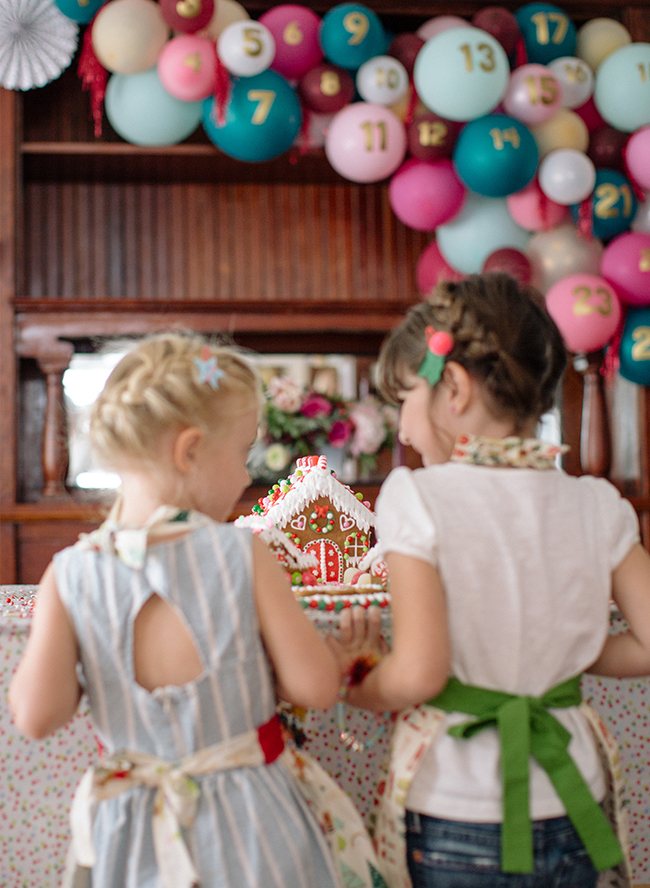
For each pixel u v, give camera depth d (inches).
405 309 118.3
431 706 30.1
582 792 28.4
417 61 101.7
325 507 47.5
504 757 28.4
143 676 28.1
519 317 32.0
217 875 26.4
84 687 30.5
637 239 105.0
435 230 123.7
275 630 28.7
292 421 116.2
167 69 98.4
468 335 31.5
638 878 37.7
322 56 106.7
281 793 28.4
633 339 107.9
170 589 27.9
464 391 31.3
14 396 113.0
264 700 29.0
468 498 30.5
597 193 103.4
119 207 128.4
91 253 127.4
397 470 32.4
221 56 97.3
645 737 37.9
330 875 28.8
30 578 111.2
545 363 32.2
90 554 28.9
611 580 32.2
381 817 31.0
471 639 29.5
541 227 105.7
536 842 28.3
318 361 132.1
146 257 128.3
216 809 27.2
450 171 104.6
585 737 30.1
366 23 101.7
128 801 27.6
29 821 34.1
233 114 99.3
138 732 27.9
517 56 108.7
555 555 30.5
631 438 122.6
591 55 111.7
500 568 29.8
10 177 113.5
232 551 29.0
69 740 34.1
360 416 119.6
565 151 102.0
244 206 130.6
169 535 29.0
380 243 132.4
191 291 128.7
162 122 104.7
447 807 28.7
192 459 30.2
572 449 130.9
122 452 29.8
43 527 111.4
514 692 29.6
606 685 37.8
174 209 129.3
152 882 26.4
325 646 29.6
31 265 126.2
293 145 112.9
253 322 117.6
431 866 28.8
